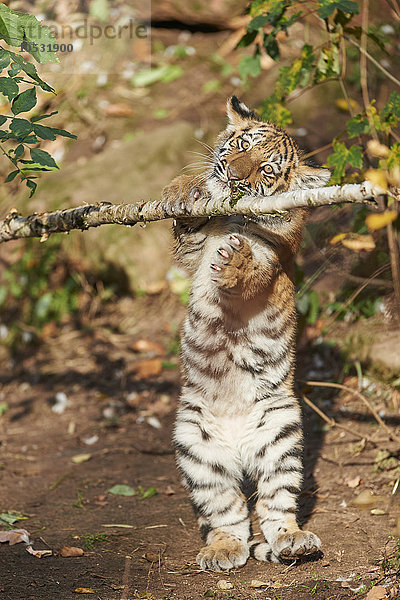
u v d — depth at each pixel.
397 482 8.79
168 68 19.86
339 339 12.81
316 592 6.89
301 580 7.21
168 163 16.73
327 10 8.13
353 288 12.51
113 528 8.72
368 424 10.90
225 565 7.62
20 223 7.63
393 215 6.65
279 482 8.16
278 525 8.00
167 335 14.78
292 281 8.89
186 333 8.67
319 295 13.28
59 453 11.31
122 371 13.95
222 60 19.97
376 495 9.05
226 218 8.37
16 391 13.82
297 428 8.34
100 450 11.34
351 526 8.32
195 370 8.55
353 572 7.28
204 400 8.52
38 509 9.33
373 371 11.89
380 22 17.16
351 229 10.84
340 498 9.09
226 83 19.30
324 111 16.77
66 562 7.75
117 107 18.80
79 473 10.52
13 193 16.48
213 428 8.48
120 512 9.20
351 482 9.39
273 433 8.33
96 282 15.96
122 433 11.95
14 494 9.84
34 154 6.42
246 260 7.71
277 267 8.34
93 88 19.23
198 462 8.40
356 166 8.45
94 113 18.75
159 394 13.12
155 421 12.20
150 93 19.44
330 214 11.41
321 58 9.84
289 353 8.62
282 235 8.35
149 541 8.35
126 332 15.11
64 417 12.69
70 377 14.02
